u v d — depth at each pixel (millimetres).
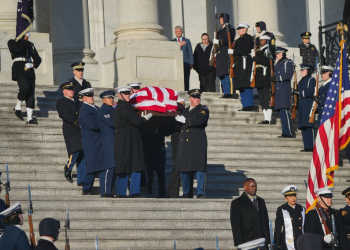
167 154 43438
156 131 37906
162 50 55219
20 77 41438
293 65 49688
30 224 22922
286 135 48625
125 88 35156
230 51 52344
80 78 44406
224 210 34750
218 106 51750
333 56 60875
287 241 29156
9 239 21250
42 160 39344
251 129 48938
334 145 37594
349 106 38750
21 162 37844
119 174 35250
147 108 35531
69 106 37312
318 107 47656
